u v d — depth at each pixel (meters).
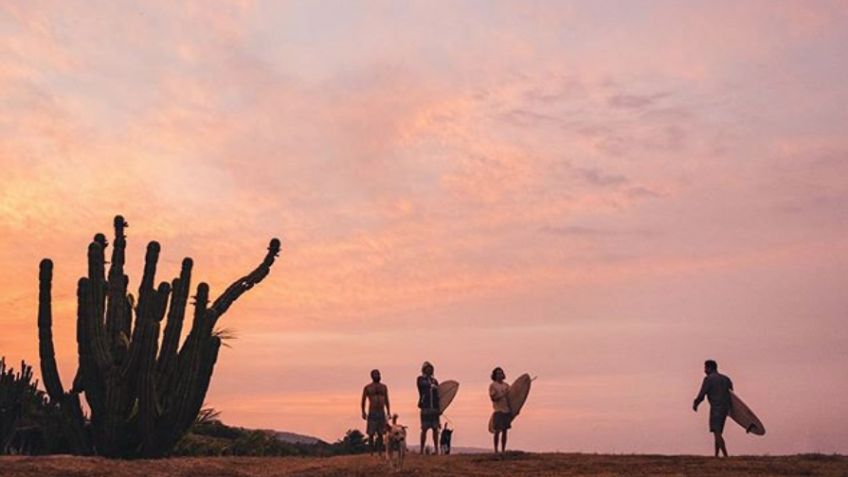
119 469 15.22
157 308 20.88
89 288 20.39
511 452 17.83
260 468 16.50
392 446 15.90
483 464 16.48
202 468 16.02
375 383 18.25
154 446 20.22
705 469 15.30
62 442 22.28
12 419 23.33
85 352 20.45
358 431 31.78
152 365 19.86
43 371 20.56
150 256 20.09
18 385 23.64
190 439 25.06
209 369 21.52
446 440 21.92
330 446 31.61
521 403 17.91
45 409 22.75
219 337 21.84
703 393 17.47
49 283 20.81
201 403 21.36
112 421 19.91
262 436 28.06
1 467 14.77
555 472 15.29
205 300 20.92
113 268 21.77
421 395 18.56
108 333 21.31
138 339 19.83
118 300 21.64
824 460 16.58
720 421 17.25
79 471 14.70
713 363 17.69
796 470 14.99
